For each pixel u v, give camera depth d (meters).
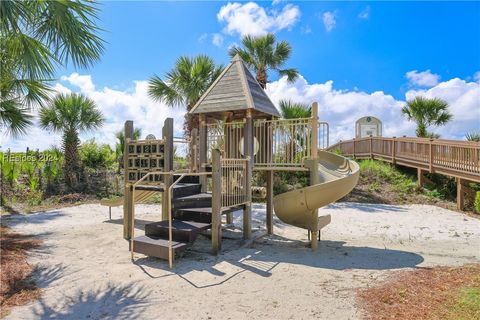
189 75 11.05
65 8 4.51
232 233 6.80
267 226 6.85
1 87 5.89
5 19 4.07
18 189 12.03
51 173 12.58
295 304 3.09
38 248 5.39
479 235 6.60
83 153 15.93
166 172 5.35
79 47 4.96
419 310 2.82
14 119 6.66
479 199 8.80
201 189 6.46
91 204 11.03
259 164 6.38
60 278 3.89
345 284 3.63
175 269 4.27
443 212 9.40
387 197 11.61
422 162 11.84
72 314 2.91
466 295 3.09
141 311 2.96
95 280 3.82
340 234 6.78
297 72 13.07
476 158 8.93
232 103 6.17
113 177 14.37
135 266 4.41
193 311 2.96
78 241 5.96
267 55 12.41
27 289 3.51
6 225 7.53
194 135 7.09
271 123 6.47
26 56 4.74
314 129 5.86
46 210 9.94
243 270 4.22
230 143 6.91
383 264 4.48
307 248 5.57
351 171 6.15
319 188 5.32
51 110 11.86
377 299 3.13
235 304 3.12
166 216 6.12
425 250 5.35
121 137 15.87
